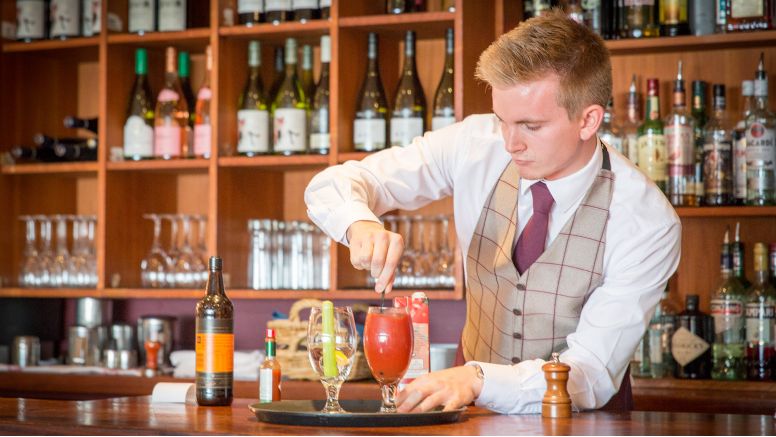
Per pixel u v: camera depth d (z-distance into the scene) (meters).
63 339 3.60
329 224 1.81
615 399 1.99
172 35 3.23
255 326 3.41
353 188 1.86
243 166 3.21
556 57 1.63
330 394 1.62
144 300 3.53
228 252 3.21
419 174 2.02
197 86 3.50
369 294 2.97
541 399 1.64
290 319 2.94
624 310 1.81
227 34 3.17
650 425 1.47
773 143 2.79
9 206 3.54
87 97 3.64
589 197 1.89
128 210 3.38
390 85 3.22
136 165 3.25
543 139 1.66
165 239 3.52
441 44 3.24
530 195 1.95
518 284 1.95
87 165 3.32
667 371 2.87
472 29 2.96
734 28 2.83
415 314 1.77
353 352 1.64
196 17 3.47
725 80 3.03
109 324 3.46
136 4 3.30
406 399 1.55
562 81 1.63
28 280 3.42
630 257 1.83
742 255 2.85
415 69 3.10
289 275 3.22
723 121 2.90
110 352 3.25
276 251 3.23
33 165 3.40
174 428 1.45
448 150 2.02
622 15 2.94
